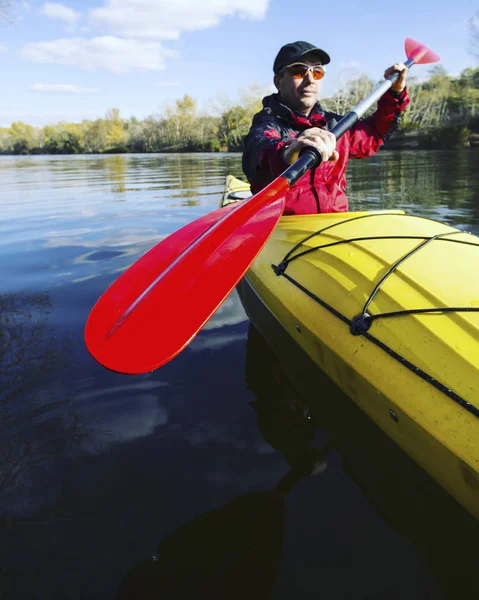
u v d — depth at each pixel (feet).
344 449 4.21
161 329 4.26
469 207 14.69
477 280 4.10
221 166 44.98
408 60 7.91
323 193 6.77
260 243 5.03
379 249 4.96
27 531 3.43
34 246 11.98
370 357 4.02
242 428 4.55
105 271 9.55
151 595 2.93
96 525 3.47
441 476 3.40
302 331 5.09
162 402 5.00
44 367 5.72
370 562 3.12
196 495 3.73
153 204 18.99
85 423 4.66
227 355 5.99
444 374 3.43
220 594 2.93
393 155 45.60
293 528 3.40
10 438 4.46
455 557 3.14
